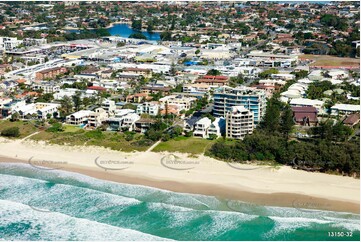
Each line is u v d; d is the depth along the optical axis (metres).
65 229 143.75
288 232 140.00
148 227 144.75
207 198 161.88
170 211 153.62
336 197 159.38
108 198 163.88
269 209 153.00
